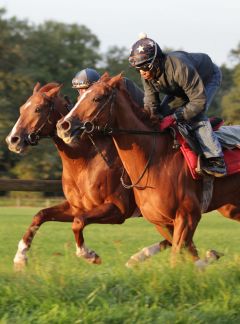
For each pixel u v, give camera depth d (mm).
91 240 20000
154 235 22469
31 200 56094
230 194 10344
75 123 9258
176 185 9492
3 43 68062
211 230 26359
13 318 7062
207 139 9656
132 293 7723
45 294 7500
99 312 7074
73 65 80312
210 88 10180
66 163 11156
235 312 7352
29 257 11133
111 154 10914
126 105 9539
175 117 9688
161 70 9594
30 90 66625
